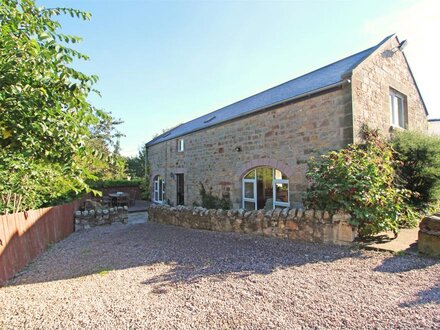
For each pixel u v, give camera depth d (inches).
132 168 985.5
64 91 90.3
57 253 228.1
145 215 501.0
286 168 305.9
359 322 96.3
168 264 175.5
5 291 143.2
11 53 82.4
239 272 153.0
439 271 140.3
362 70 267.6
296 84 376.8
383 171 210.1
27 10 100.0
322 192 206.1
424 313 100.3
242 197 375.9
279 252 189.3
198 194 469.7
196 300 119.0
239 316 103.5
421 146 267.0
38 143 90.4
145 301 120.2
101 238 280.8
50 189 290.2
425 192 278.7
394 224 202.4
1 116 83.2
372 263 157.0
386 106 303.4
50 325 102.0
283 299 116.3
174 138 553.9
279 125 316.5
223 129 410.6
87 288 139.8
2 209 212.4
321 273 145.6
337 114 258.4
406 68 362.6
